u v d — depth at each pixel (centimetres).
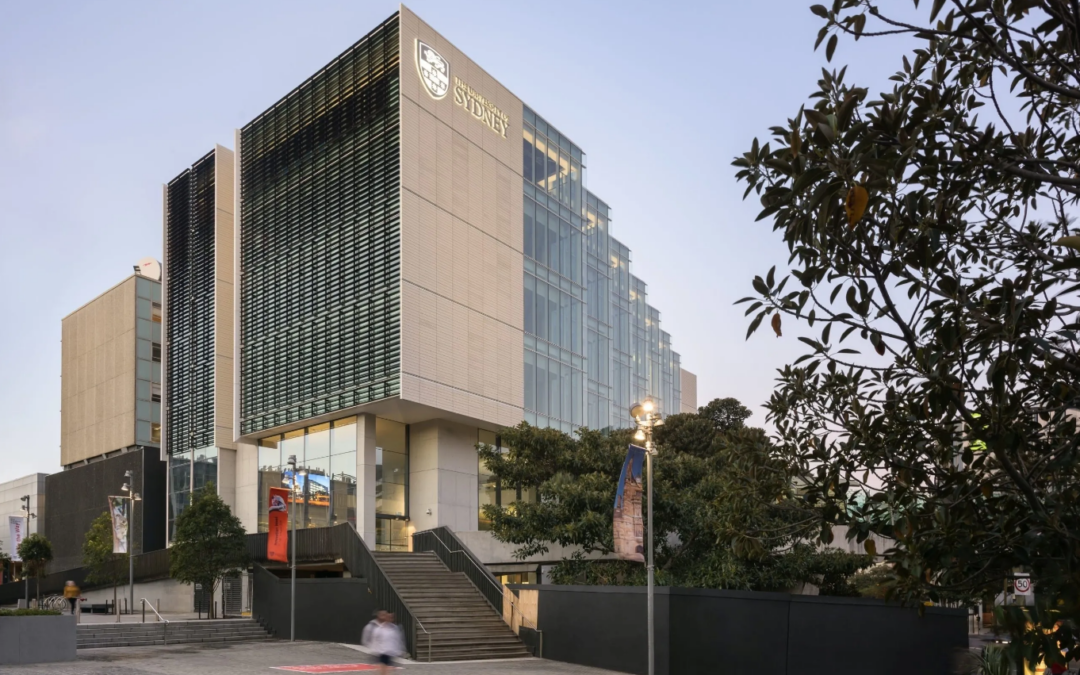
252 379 4725
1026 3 516
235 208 4988
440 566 3294
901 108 568
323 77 4541
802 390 822
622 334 6316
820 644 2417
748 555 1006
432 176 4219
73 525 6406
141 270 6334
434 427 4372
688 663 2316
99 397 6397
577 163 5575
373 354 4012
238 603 4591
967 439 625
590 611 2589
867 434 704
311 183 4531
